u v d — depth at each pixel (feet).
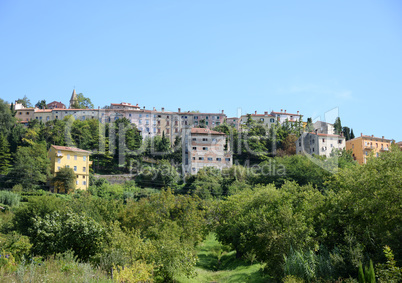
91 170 400.88
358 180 102.01
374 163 107.76
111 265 80.69
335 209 103.65
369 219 95.09
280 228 102.37
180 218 168.76
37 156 371.56
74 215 96.63
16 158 371.97
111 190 336.90
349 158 385.50
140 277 76.54
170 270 95.91
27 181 322.96
